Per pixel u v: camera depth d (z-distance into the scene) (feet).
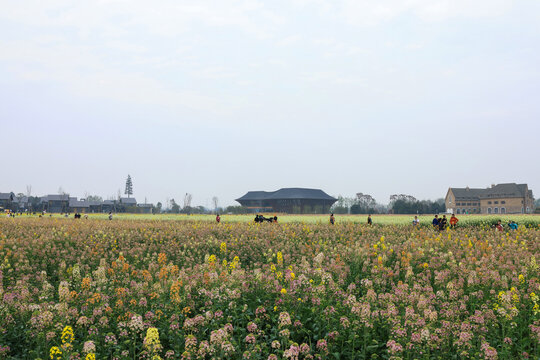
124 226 149.07
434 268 62.44
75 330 34.47
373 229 126.11
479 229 131.34
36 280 57.31
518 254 66.18
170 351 29.89
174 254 86.12
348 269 57.31
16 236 107.76
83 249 91.71
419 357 30.01
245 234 110.32
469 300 44.42
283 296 38.86
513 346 33.45
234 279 44.52
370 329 33.55
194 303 40.01
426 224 154.30
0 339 32.19
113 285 52.01
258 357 28.99
